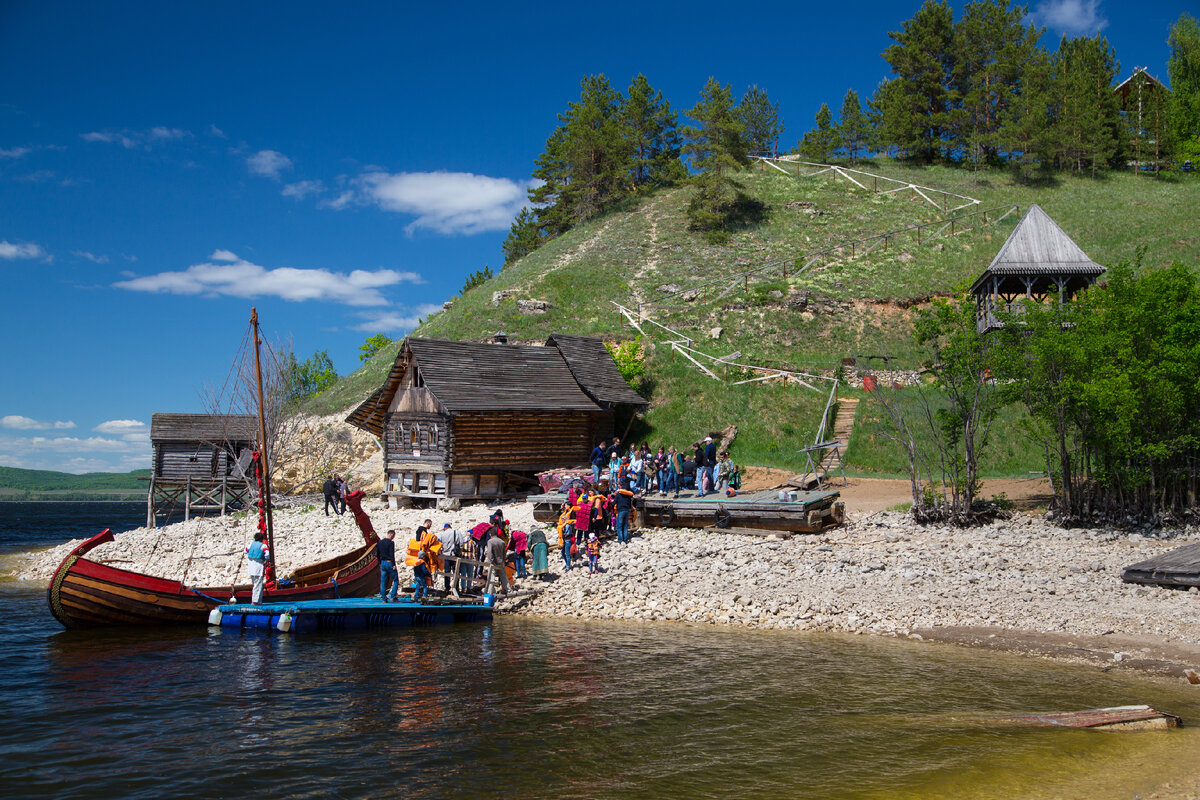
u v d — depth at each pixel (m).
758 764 8.30
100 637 14.95
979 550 20.22
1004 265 37.19
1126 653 12.66
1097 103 74.38
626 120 78.94
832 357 44.25
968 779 7.75
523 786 7.80
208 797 7.62
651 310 51.66
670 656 13.19
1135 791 7.36
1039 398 23.45
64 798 7.60
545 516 26.02
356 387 48.81
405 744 9.07
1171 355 21.12
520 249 89.81
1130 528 22.09
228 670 12.55
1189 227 55.66
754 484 31.25
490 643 14.35
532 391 35.03
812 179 75.19
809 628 15.35
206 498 40.62
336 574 17.70
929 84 78.62
